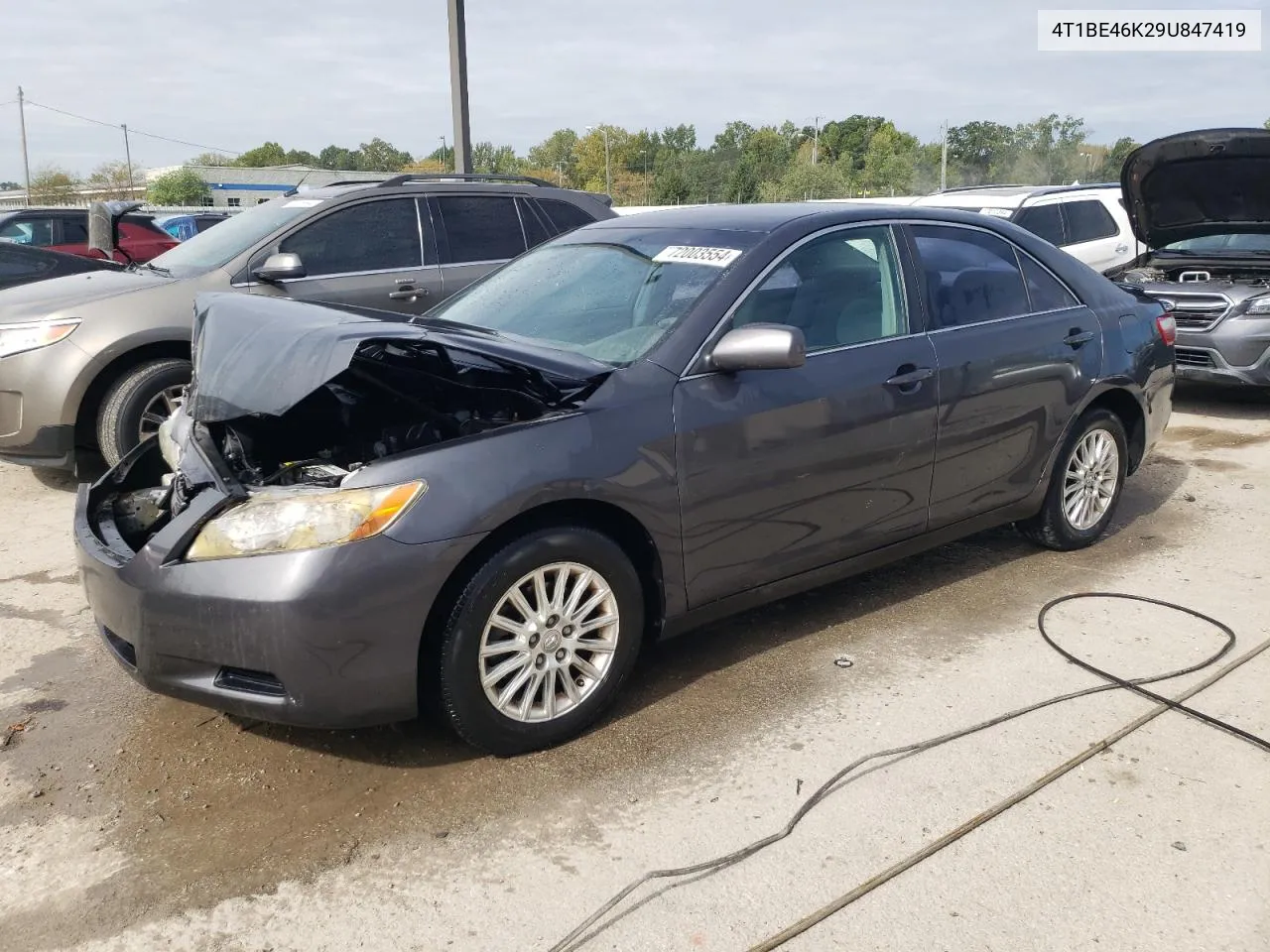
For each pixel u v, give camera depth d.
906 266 4.07
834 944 2.39
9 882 2.68
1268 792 2.94
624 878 2.64
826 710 3.46
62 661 3.97
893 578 4.65
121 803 3.01
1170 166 7.60
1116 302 4.90
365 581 2.80
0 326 5.86
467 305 4.25
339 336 2.93
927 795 2.96
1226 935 2.39
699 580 3.47
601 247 4.21
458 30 10.55
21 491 6.37
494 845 2.78
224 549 2.88
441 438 3.26
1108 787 2.98
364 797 3.01
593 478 3.12
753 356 3.28
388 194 6.93
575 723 3.26
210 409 3.12
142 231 12.20
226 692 2.91
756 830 2.82
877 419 3.80
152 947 2.44
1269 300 7.72
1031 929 2.42
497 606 3.03
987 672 3.71
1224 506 5.70
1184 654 3.83
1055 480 4.69
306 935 2.46
